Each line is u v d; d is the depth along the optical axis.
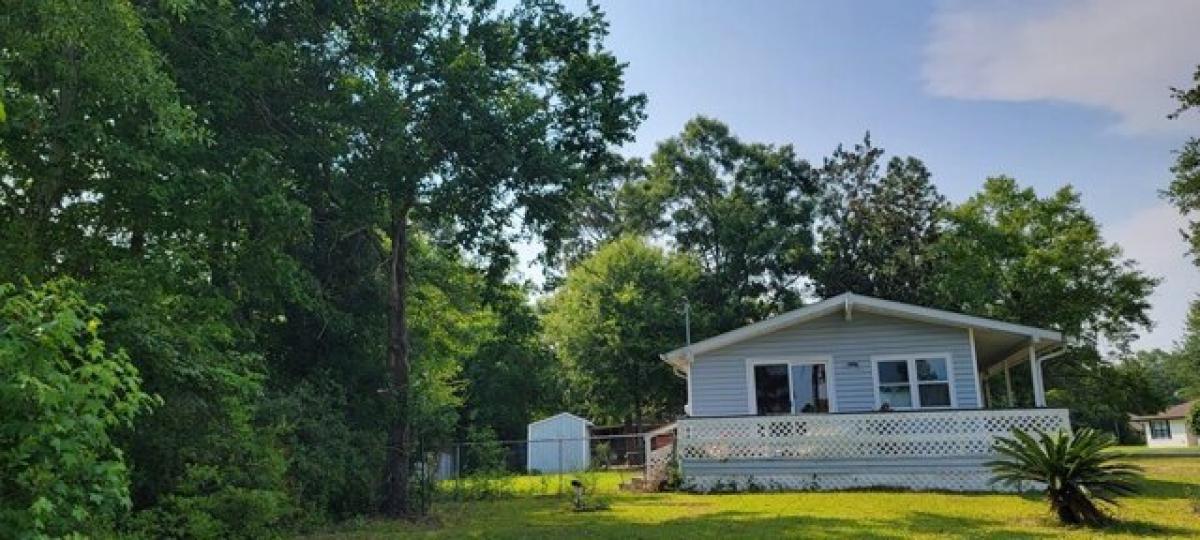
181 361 9.04
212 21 12.73
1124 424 72.88
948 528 10.73
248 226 12.34
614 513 14.64
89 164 10.09
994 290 36.12
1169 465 25.75
